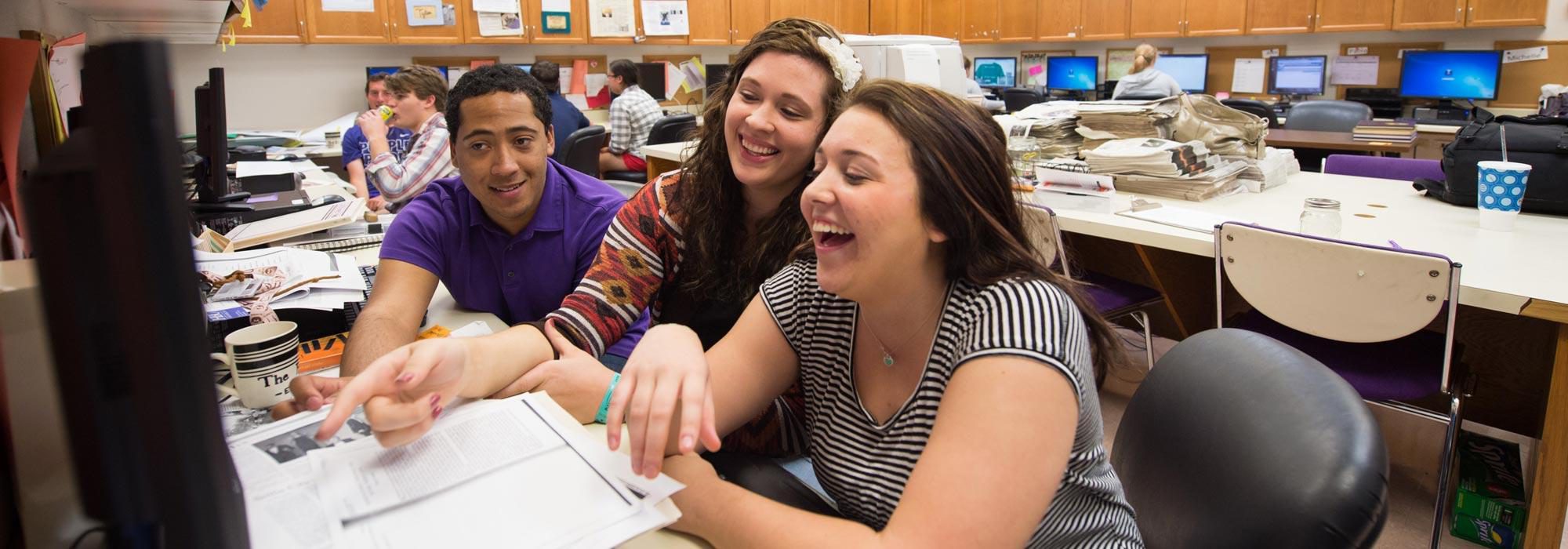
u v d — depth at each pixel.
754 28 6.50
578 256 1.59
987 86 7.55
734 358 0.99
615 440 0.77
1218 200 2.50
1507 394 2.22
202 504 0.45
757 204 1.36
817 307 0.97
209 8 1.54
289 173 2.65
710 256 1.36
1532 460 1.92
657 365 0.82
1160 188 2.54
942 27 7.47
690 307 1.42
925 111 0.78
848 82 1.24
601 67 6.16
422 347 0.88
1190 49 6.63
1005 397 0.71
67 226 0.40
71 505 0.59
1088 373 0.79
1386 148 4.18
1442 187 2.44
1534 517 1.61
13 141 0.83
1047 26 6.98
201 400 0.44
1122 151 2.63
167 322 0.42
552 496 0.72
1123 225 2.18
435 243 1.52
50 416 0.58
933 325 0.86
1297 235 1.73
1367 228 2.09
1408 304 1.62
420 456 0.78
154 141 0.39
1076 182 2.37
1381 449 0.75
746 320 1.02
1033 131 2.88
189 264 0.42
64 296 0.41
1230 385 0.89
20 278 0.57
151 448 0.43
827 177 0.79
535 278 1.59
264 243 1.92
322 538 0.65
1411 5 5.51
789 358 1.00
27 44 0.81
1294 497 0.74
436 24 5.33
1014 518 0.68
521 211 1.53
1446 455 1.75
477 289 1.58
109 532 0.45
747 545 0.72
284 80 5.18
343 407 0.79
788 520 0.73
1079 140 2.99
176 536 0.45
